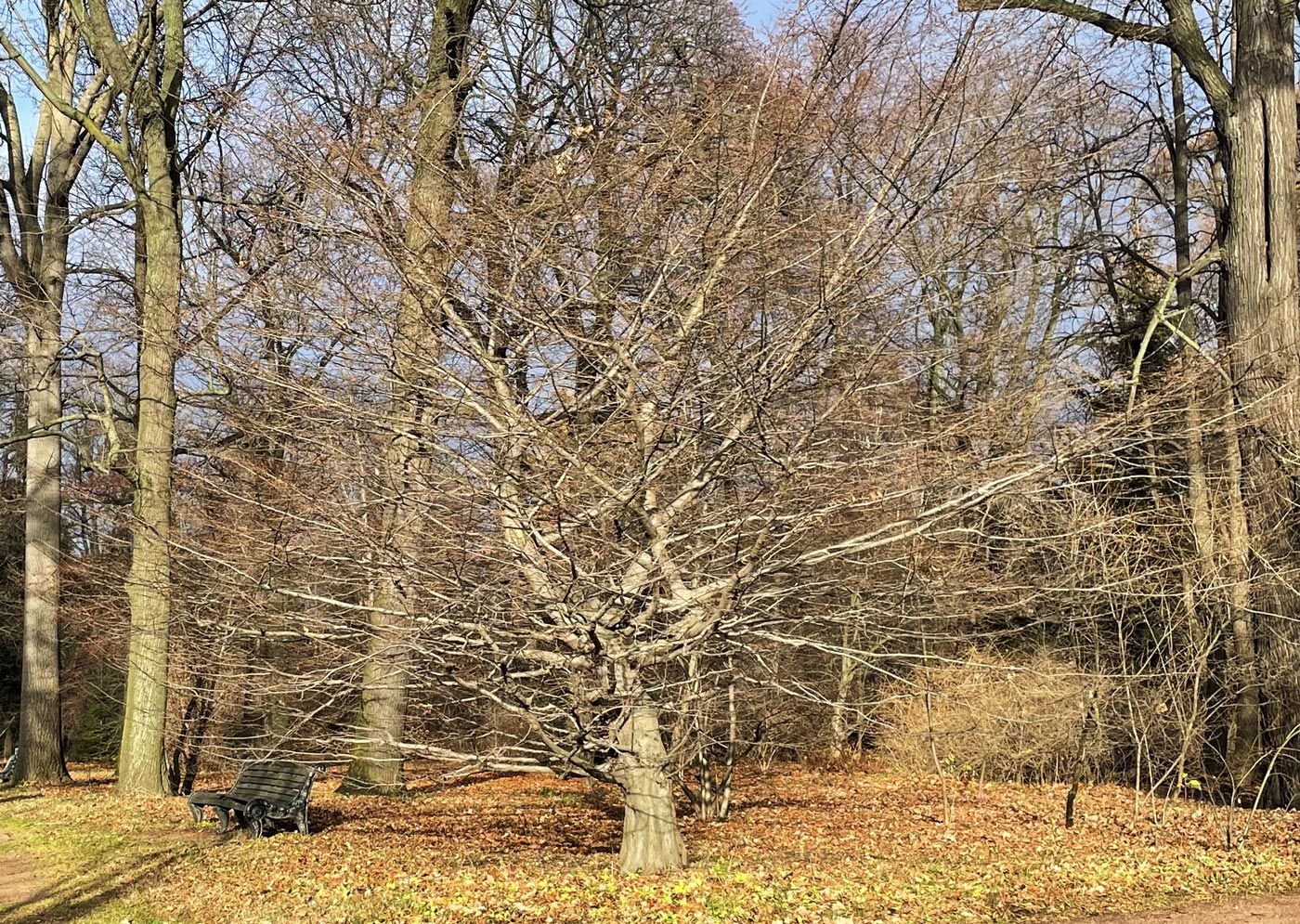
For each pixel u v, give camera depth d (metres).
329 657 9.31
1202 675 12.17
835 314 7.76
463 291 7.71
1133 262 17.67
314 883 8.52
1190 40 14.41
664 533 7.77
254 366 7.80
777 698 13.21
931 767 15.94
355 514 7.95
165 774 14.16
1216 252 14.09
